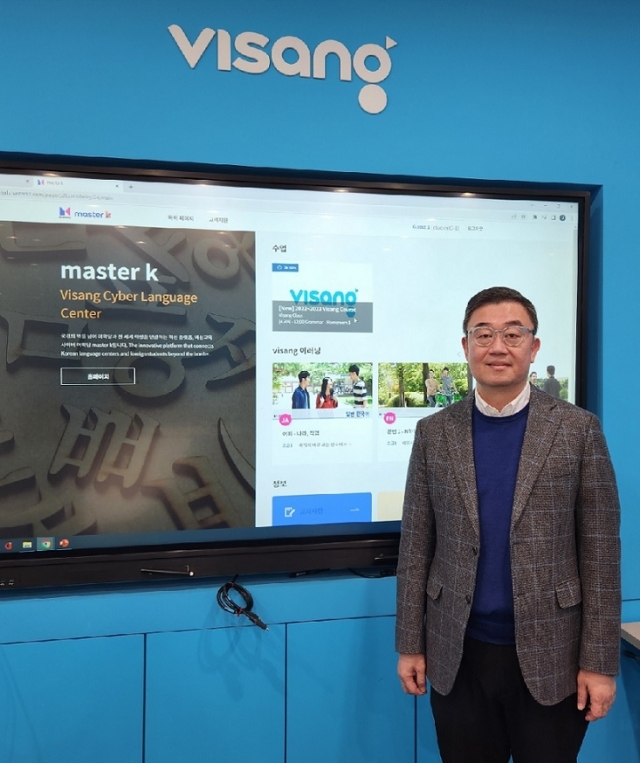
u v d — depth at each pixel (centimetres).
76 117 141
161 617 144
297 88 150
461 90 158
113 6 142
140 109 143
